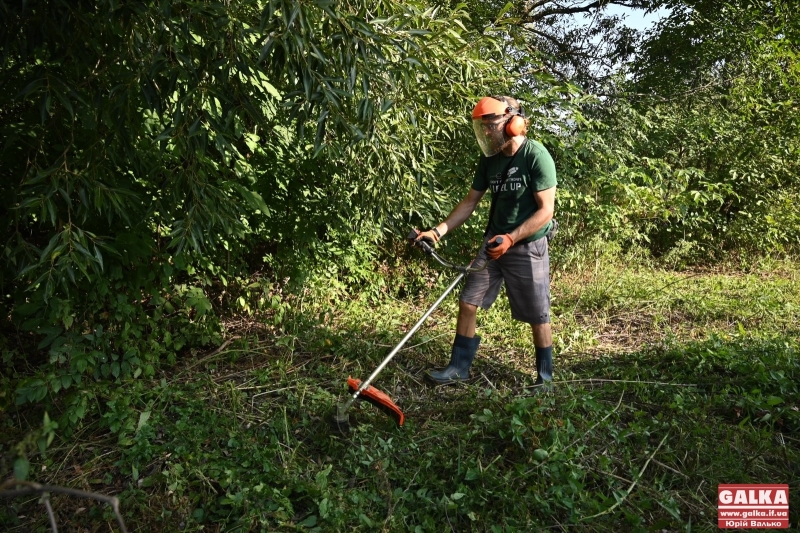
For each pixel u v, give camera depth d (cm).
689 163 884
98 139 269
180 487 255
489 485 257
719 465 270
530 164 348
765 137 832
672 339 438
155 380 359
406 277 589
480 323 492
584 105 755
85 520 247
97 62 257
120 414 303
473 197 379
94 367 330
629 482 264
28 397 289
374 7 304
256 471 266
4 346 348
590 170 661
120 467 280
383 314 507
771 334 462
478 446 287
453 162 568
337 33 246
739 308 555
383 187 401
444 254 576
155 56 236
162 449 287
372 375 299
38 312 316
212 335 412
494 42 423
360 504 247
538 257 358
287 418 321
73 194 294
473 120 348
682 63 958
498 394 332
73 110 255
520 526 235
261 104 372
